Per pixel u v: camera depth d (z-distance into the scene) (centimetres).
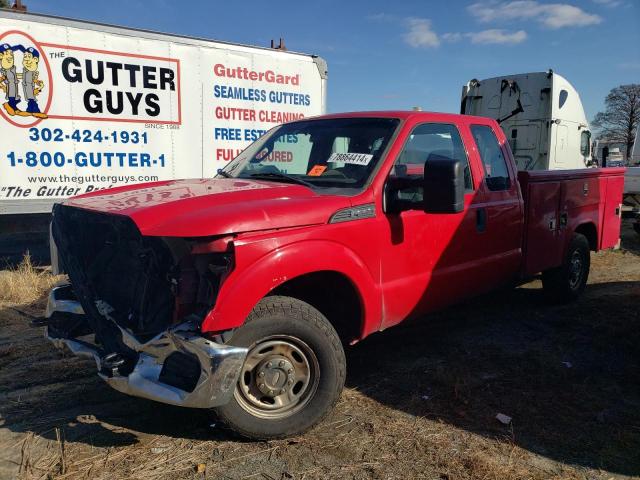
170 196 348
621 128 5594
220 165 886
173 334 298
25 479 297
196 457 321
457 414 378
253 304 307
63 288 392
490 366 461
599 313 606
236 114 895
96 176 764
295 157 454
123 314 340
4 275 693
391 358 476
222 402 296
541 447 339
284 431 333
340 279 371
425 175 362
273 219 321
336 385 344
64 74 722
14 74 686
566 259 613
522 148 1398
